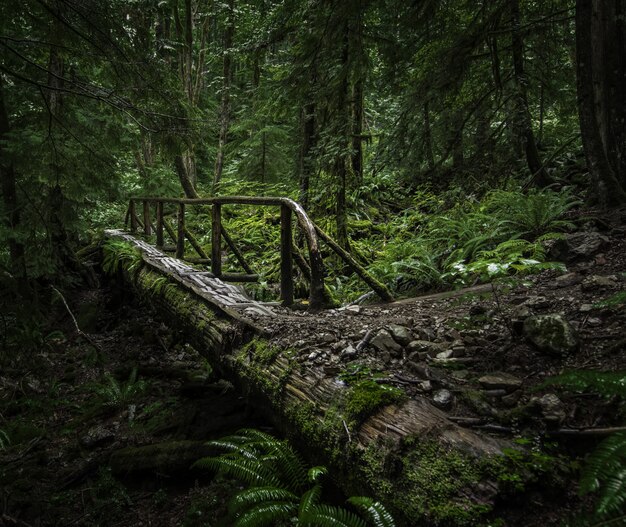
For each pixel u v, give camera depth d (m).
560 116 7.99
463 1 6.92
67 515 3.13
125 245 7.75
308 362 2.64
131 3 5.36
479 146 7.07
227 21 11.60
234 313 3.63
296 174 6.99
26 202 5.44
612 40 5.18
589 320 2.73
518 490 1.49
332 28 5.12
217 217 5.58
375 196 8.78
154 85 4.80
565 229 4.80
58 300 7.27
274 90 6.49
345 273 6.26
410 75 7.39
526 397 2.17
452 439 1.74
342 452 1.98
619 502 1.19
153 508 3.06
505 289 3.30
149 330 6.63
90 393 5.12
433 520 1.49
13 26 4.74
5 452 4.00
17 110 6.30
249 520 1.90
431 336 3.00
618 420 1.87
